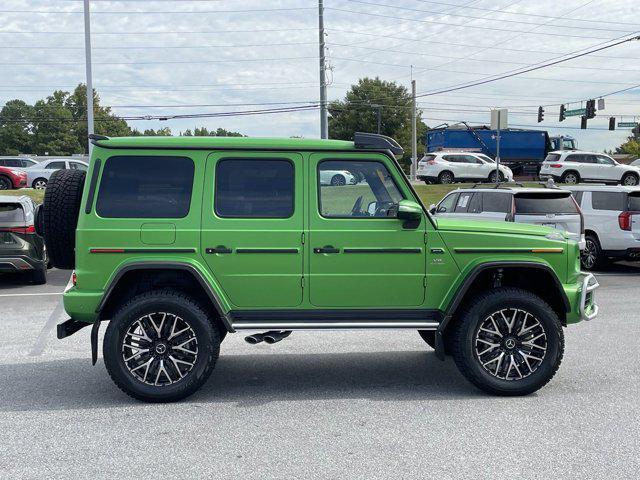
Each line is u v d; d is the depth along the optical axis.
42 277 12.29
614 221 13.48
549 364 5.58
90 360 6.92
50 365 6.71
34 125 91.62
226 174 5.55
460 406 5.38
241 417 5.12
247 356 7.09
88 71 23.50
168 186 5.51
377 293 5.61
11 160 33.09
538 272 5.82
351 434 4.74
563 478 4.00
